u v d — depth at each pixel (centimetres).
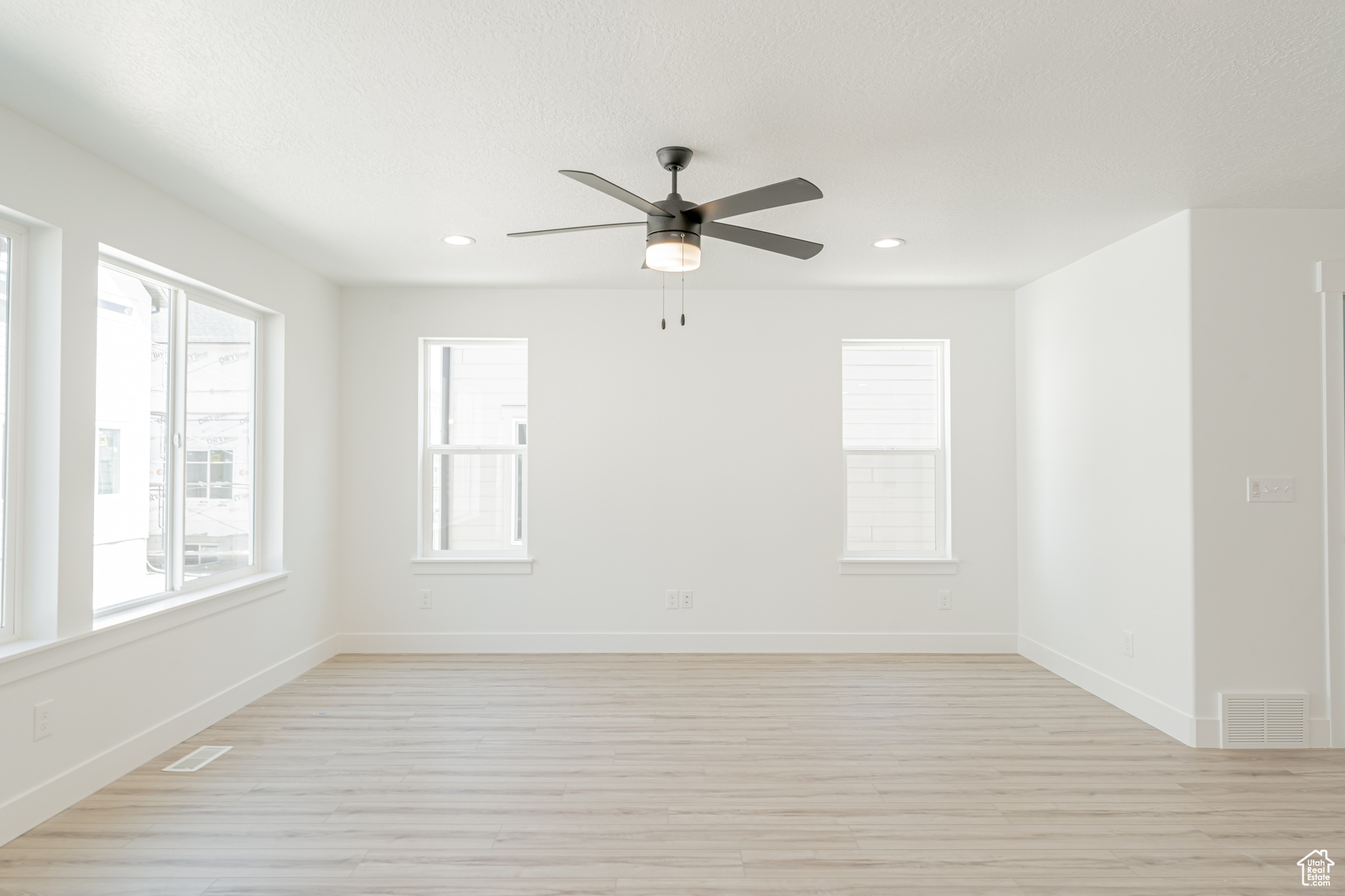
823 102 239
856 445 514
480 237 385
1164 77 222
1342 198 323
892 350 514
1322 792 284
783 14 192
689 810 268
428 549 507
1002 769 305
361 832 251
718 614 500
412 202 333
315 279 461
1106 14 191
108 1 185
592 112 247
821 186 310
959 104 240
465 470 511
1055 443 451
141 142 269
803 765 309
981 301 504
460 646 496
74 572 270
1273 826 258
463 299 501
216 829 252
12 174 245
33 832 248
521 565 498
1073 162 285
